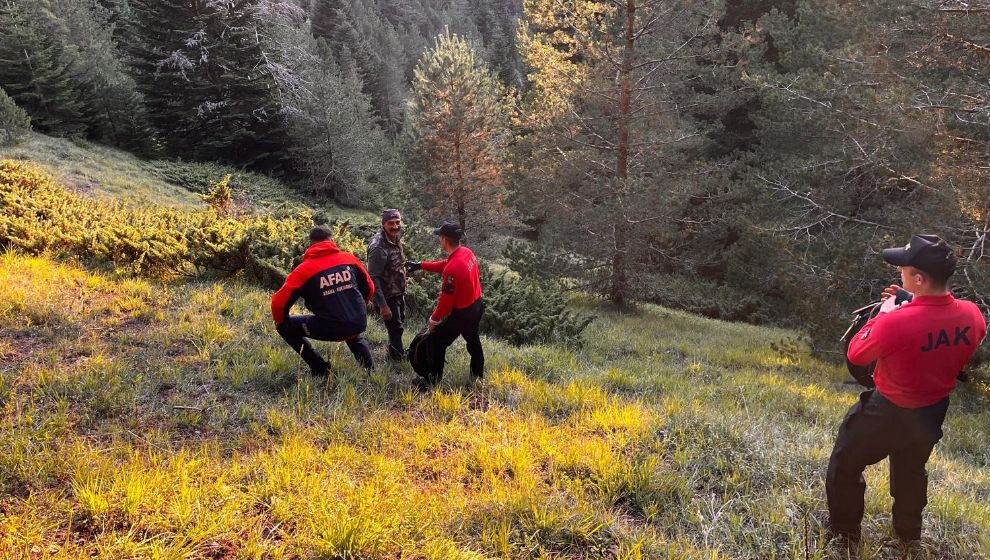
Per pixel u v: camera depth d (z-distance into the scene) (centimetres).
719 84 1608
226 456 378
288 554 281
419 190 2658
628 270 1656
